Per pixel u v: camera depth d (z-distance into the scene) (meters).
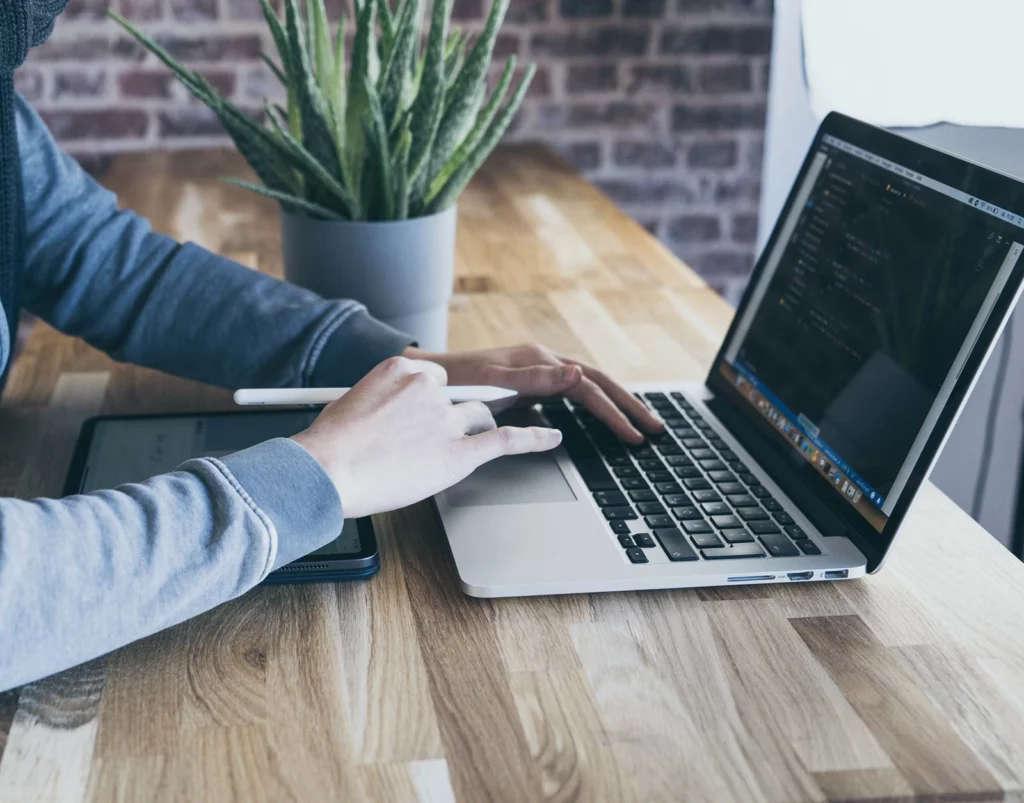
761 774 0.60
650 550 0.78
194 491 0.68
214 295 1.03
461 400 0.89
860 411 0.85
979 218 0.79
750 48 2.44
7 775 0.59
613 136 2.47
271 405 1.01
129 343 1.03
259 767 0.60
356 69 1.04
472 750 0.61
